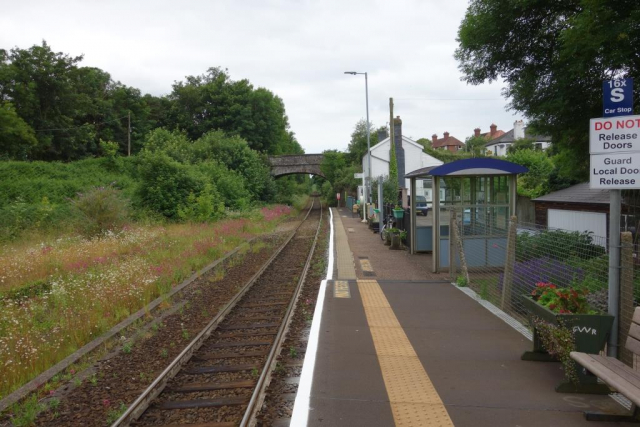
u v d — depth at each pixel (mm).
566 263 7812
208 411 5133
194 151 43438
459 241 10750
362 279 11602
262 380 5508
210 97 64562
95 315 8617
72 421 5070
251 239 22094
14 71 40906
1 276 12227
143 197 27969
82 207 20469
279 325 8461
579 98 10688
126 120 57531
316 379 5336
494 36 11914
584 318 4969
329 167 59094
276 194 52812
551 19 11352
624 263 5031
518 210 21422
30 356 6793
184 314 9414
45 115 43625
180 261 14445
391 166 31781
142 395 5238
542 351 5844
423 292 10016
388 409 4566
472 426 4203
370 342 6711
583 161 13719
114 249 16188
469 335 7016
